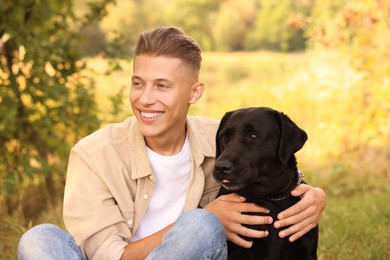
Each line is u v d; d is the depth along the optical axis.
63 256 3.09
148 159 3.55
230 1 38.84
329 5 11.02
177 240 3.05
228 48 37.66
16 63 6.46
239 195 3.64
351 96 8.80
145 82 3.42
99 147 3.51
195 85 3.58
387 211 5.75
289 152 3.54
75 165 3.50
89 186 3.44
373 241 4.83
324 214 5.55
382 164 7.81
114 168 3.50
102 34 18.23
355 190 6.99
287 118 3.63
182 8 37.22
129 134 3.59
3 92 6.28
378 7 8.88
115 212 3.42
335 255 4.74
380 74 8.70
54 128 6.77
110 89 8.22
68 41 6.65
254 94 10.72
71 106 6.38
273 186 3.58
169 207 3.65
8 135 6.44
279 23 31.83
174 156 3.62
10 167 6.54
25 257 3.07
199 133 3.84
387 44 8.82
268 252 3.60
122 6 33.09
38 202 6.77
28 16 6.45
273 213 3.58
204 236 3.07
